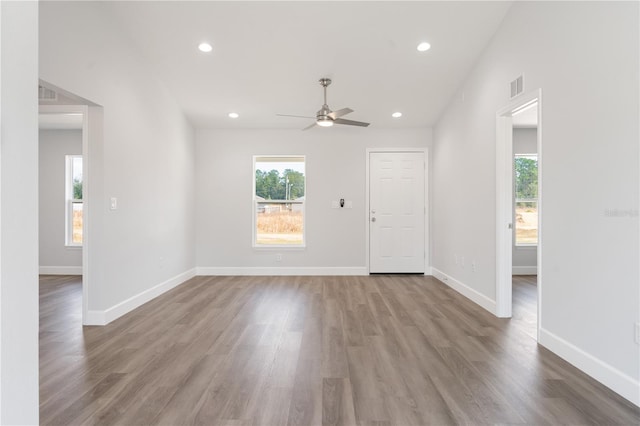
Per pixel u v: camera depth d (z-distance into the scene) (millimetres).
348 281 5492
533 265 6109
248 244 6055
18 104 930
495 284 3658
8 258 908
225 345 2826
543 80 2854
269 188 6176
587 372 2320
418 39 3787
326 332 3131
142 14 3477
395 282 5410
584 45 2391
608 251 2176
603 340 2205
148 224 4312
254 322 3428
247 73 4426
